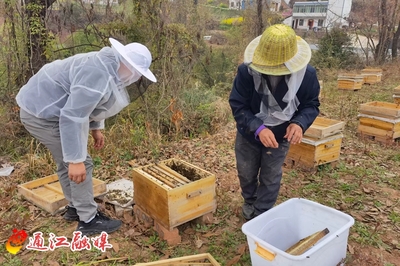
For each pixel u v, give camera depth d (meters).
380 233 3.21
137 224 3.22
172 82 7.05
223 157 5.20
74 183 2.92
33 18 6.03
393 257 2.88
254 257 2.34
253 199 3.28
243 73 2.73
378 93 10.34
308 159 4.49
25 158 5.20
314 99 2.83
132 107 6.68
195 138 6.51
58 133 2.82
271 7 13.69
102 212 3.39
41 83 2.68
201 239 3.05
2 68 6.26
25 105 2.71
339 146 4.66
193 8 8.11
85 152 2.67
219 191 3.87
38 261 2.77
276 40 2.34
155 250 2.90
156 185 2.91
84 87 2.49
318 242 2.43
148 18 6.69
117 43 2.60
